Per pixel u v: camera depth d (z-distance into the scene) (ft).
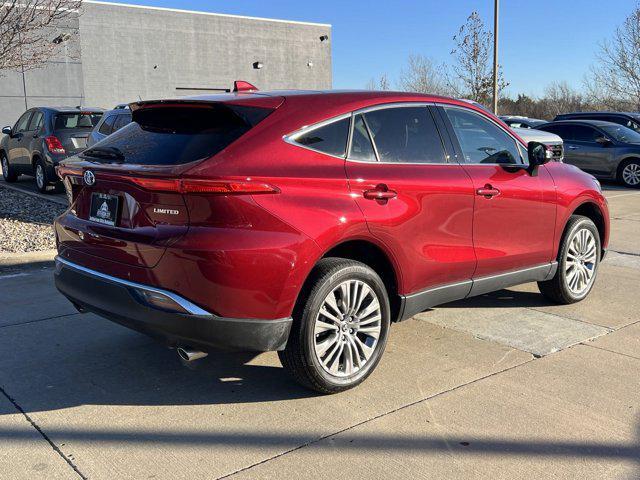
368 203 12.12
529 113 147.64
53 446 10.22
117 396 12.14
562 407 11.64
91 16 89.61
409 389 12.42
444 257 13.79
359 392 12.30
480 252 14.67
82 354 14.28
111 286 11.39
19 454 9.96
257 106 11.61
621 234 29.35
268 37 106.83
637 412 11.46
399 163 13.09
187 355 10.98
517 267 15.99
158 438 10.52
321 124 12.00
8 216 30.83
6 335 15.46
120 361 13.89
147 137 12.14
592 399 11.96
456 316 17.07
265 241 10.59
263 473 9.48
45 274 21.63
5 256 22.17
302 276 11.07
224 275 10.35
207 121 11.75
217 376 13.12
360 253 13.04
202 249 10.29
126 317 11.22
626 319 16.84
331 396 12.14
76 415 11.32
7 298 18.63
